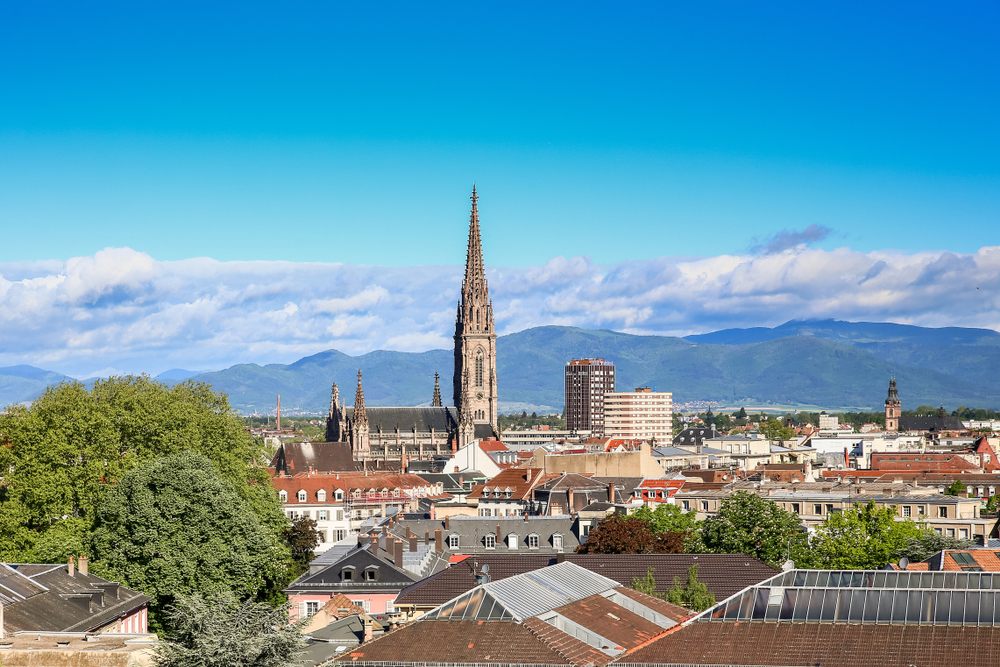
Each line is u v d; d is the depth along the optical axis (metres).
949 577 135.75
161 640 128.62
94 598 169.62
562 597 154.00
